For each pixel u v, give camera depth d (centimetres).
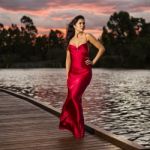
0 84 3578
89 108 1570
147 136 1011
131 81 4128
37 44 14762
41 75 6003
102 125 1167
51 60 13600
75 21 595
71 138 608
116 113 1426
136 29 13488
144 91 2619
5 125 726
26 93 2408
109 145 563
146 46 10894
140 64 10862
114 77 5219
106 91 2581
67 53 607
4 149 540
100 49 595
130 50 11088
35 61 14162
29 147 552
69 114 618
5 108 977
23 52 14412
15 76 5634
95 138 607
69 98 609
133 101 1888
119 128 1120
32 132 656
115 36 13475
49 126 712
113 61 11606
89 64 598
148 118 1307
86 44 598
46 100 1902
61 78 4859
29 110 938
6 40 14725
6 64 13550
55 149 540
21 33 14888
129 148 525
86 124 675
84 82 601
